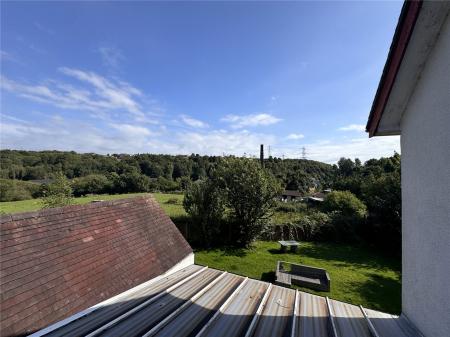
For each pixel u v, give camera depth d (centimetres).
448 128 262
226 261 1492
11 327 420
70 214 707
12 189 4009
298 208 2567
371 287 1180
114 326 395
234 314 446
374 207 1919
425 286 322
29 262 527
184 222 1920
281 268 1301
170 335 374
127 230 835
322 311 472
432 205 301
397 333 369
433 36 283
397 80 339
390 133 428
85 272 607
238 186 1791
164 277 645
